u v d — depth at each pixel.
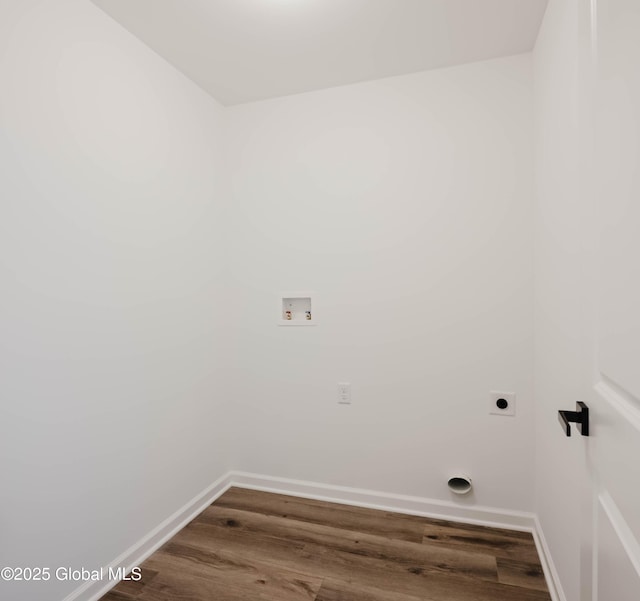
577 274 1.10
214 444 2.26
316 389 2.23
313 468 2.25
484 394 1.94
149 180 1.79
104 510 1.54
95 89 1.52
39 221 1.31
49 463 1.33
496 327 1.92
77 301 1.44
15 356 1.23
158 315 1.84
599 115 0.75
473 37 1.75
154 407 1.81
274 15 1.60
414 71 2.02
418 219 2.03
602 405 0.74
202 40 1.75
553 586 1.45
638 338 0.57
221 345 2.33
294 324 2.26
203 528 1.93
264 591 1.50
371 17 1.62
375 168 2.10
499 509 1.93
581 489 0.93
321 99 2.19
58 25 1.38
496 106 1.91
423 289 2.03
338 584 1.54
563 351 1.28
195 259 2.10
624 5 0.62
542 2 1.53
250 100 2.31
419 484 2.06
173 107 1.95
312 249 2.22
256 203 2.33
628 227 0.61
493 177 1.91
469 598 1.46
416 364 2.05
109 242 1.58
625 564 0.62
